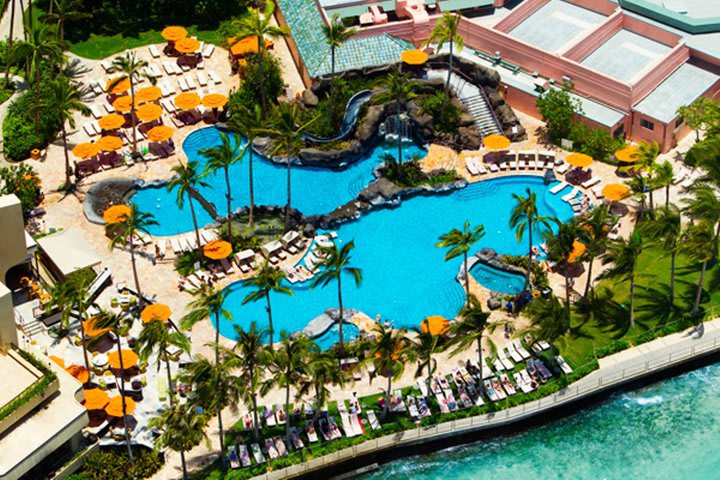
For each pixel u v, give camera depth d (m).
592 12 157.88
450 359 117.31
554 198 136.75
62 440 104.38
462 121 144.25
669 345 119.12
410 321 120.88
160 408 111.81
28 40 150.50
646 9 152.62
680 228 119.56
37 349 114.75
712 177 124.06
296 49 154.88
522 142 144.38
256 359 103.00
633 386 118.94
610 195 130.88
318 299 123.88
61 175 138.75
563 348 118.19
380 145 145.50
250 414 110.94
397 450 111.75
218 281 125.75
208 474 106.62
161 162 141.75
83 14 148.12
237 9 165.12
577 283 125.38
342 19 153.38
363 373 115.56
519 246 130.50
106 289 124.44
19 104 145.38
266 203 137.25
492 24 153.38
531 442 113.62
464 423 111.56
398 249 130.12
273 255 128.50
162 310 116.94
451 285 125.25
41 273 126.75
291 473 107.38
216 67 155.88
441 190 137.62
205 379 100.56
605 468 111.56
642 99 142.50
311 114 144.88
